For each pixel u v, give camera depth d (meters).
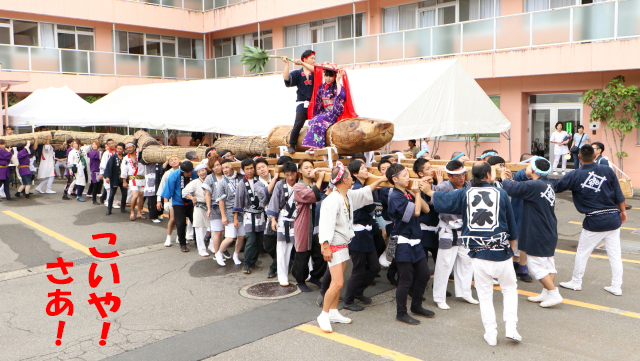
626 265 7.75
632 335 5.29
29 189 14.68
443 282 6.20
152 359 4.91
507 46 15.62
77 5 21.78
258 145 9.97
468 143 17.53
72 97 17.80
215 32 26.30
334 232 5.46
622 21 13.59
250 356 4.95
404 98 10.16
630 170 14.93
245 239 8.59
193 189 8.49
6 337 5.48
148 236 10.23
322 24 22.33
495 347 5.08
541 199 5.98
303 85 7.07
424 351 5.01
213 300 6.55
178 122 13.87
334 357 4.89
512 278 5.13
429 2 18.89
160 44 25.42
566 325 5.58
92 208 13.17
